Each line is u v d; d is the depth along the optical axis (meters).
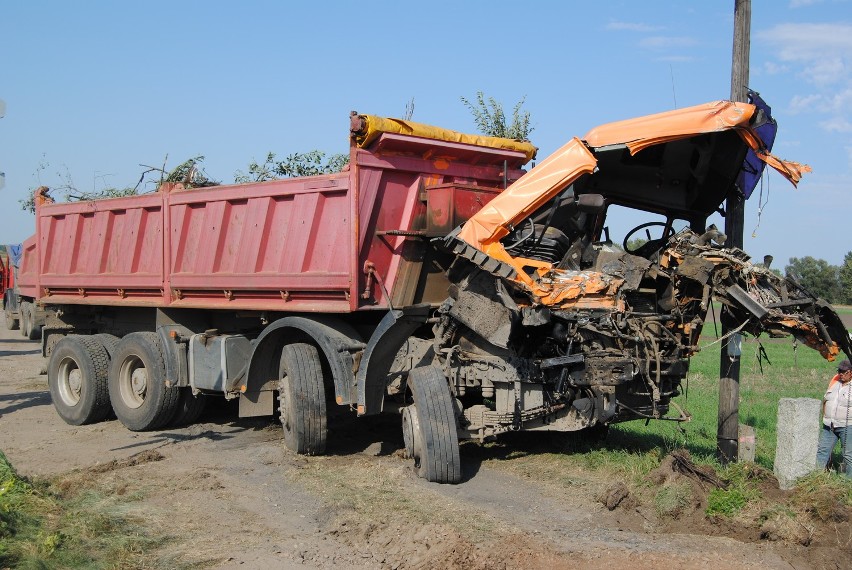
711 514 6.46
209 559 5.84
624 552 5.85
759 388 15.85
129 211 11.57
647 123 7.36
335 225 8.62
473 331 7.82
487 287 7.64
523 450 9.05
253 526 6.63
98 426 11.41
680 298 7.71
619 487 6.85
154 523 6.66
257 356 9.65
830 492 6.45
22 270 14.69
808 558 5.86
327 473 8.17
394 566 5.72
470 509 6.88
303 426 8.73
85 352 11.48
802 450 7.07
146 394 10.75
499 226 7.52
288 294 9.25
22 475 7.87
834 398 8.36
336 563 5.80
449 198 8.45
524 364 7.70
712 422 11.16
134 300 11.73
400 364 8.43
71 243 12.75
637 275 7.48
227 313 10.73
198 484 7.86
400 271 8.60
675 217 8.91
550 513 6.82
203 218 10.37
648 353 7.45
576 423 7.73
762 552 5.95
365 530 6.39
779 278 7.55
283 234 9.26
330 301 8.78
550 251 7.95
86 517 6.59
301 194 8.97
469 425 7.96
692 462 7.39
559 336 7.42
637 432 10.02
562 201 7.82
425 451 7.65
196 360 10.38
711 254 7.45
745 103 7.19
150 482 7.98
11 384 15.45
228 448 9.59
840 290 40.53
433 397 7.75
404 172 8.73
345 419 11.02
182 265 10.74
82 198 13.27
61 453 9.52
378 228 8.57
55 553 5.67
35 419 12.00
